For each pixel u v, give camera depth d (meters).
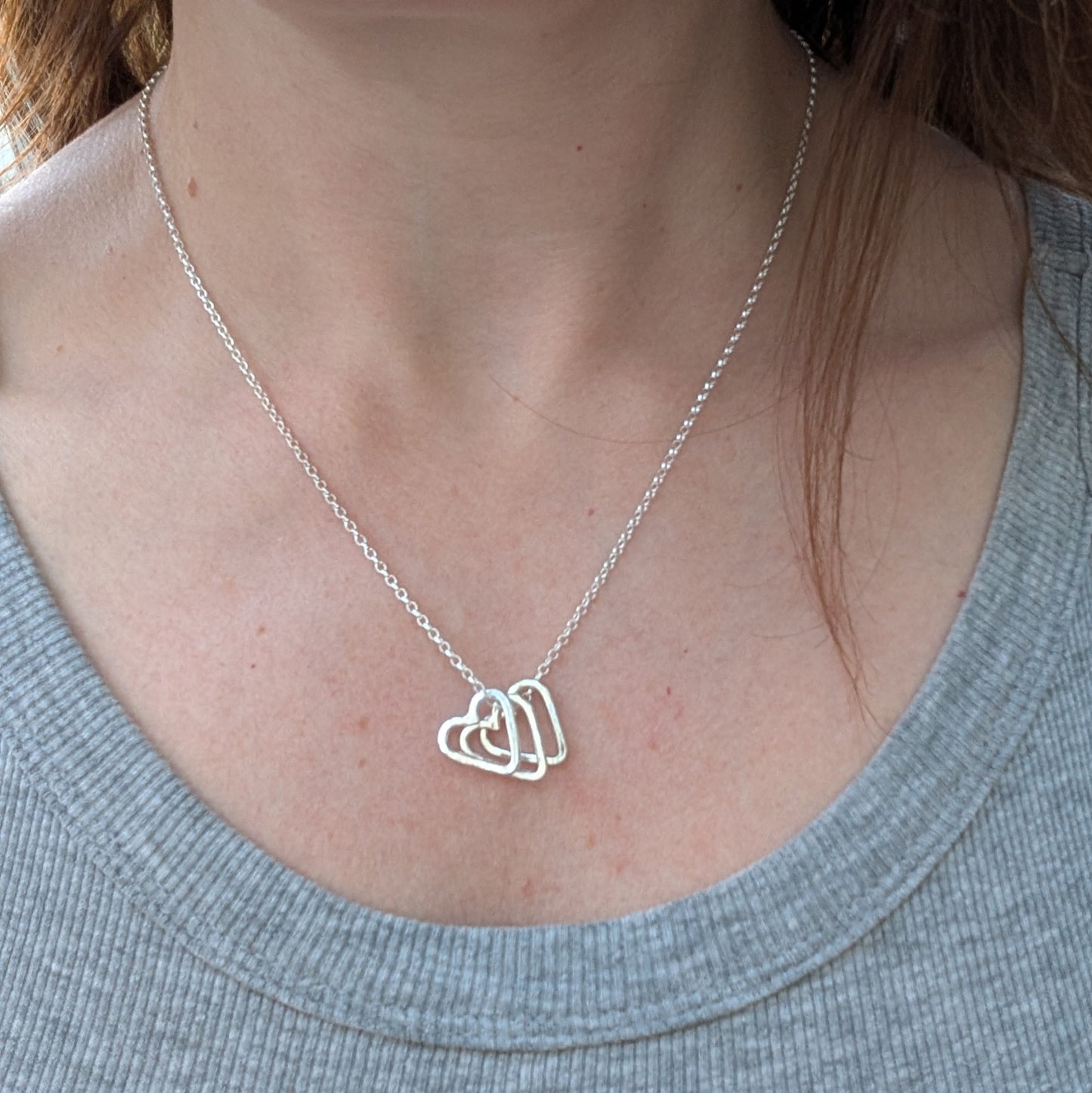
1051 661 0.26
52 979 0.24
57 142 0.36
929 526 0.27
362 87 0.24
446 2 0.22
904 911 0.24
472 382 0.27
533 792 0.25
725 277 0.28
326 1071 0.24
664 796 0.25
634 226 0.27
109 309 0.29
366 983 0.24
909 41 0.26
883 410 0.28
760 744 0.25
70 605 0.26
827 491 0.27
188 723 0.25
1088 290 0.29
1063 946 0.25
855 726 0.25
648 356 0.28
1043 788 0.25
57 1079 0.24
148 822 0.24
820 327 0.27
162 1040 0.24
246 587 0.26
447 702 0.26
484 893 0.25
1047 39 0.27
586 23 0.23
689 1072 0.24
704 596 0.26
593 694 0.26
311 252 0.27
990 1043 0.24
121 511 0.27
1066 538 0.27
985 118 0.31
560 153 0.25
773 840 0.25
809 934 0.24
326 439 0.27
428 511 0.27
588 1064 0.23
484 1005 0.23
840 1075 0.24
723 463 0.27
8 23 0.34
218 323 0.28
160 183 0.29
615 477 0.27
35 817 0.25
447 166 0.25
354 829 0.25
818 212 0.27
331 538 0.27
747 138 0.27
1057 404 0.28
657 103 0.25
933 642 0.26
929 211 0.30
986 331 0.29
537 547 0.27
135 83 0.35
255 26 0.24
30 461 0.27
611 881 0.25
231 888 0.24
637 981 0.24
